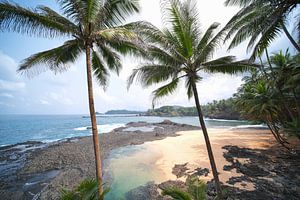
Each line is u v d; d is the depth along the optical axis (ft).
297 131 40.73
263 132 94.22
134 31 21.07
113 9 20.57
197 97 25.45
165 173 38.78
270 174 34.17
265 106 46.91
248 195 26.71
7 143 90.22
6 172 43.75
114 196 30.50
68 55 23.29
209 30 24.17
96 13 19.25
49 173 42.37
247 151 50.52
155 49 23.20
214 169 24.77
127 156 54.24
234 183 30.96
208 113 289.12
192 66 24.56
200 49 24.64
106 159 51.57
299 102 50.37
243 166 38.86
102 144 73.15
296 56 43.11
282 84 47.19
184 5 23.25
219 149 57.06
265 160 42.45
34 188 34.32
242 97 60.90
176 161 46.52
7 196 31.32
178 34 23.44
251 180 31.96
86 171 41.93
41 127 176.55
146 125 159.12
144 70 24.81
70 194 11.82
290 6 20.02
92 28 19.92
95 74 28.53
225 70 25.26
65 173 41.04
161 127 140.87
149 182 34.58
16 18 15.84
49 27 17.88
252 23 23.57
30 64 20.62
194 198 13.16
